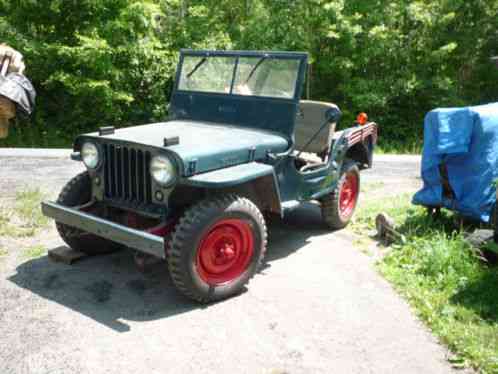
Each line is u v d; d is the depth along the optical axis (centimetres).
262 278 461
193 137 443
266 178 440
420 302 417
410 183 825
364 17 1434
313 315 398
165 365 330
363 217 629
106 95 1255
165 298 419
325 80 1555
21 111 514
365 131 607
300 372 328
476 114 530
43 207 450
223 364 334
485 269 471
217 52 525
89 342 352
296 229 595
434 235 543
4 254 489
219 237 407
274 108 489
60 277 449
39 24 1324
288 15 1410
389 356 348
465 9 1539
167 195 401
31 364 326
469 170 542
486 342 361
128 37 1273
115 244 507
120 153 432
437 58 1468
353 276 469
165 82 1406
